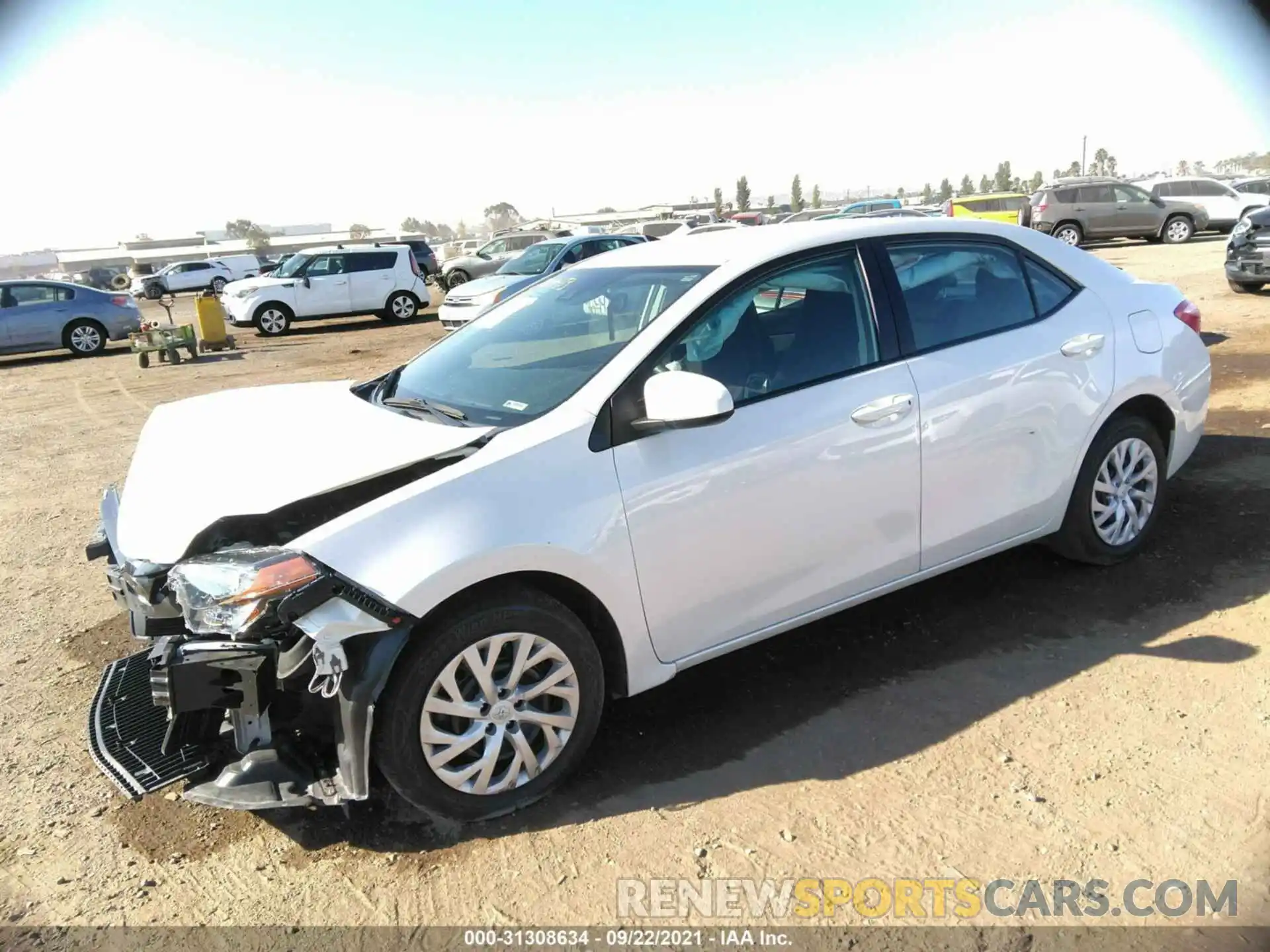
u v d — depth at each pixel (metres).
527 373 3.22
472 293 14.27
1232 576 3.97
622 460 2.79
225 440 3.06
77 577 4.99
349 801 2.84
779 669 3.53
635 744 3.10
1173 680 3.24
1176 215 24.03
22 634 4.24
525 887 2.46
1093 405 3.77
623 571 2.79
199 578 2.42
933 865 2.46
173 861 2.63
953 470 3.42
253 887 2.51
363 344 16.41
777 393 3.08
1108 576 4.07
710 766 2.96
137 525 2.76
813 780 2.85
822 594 3.24
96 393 12.10
